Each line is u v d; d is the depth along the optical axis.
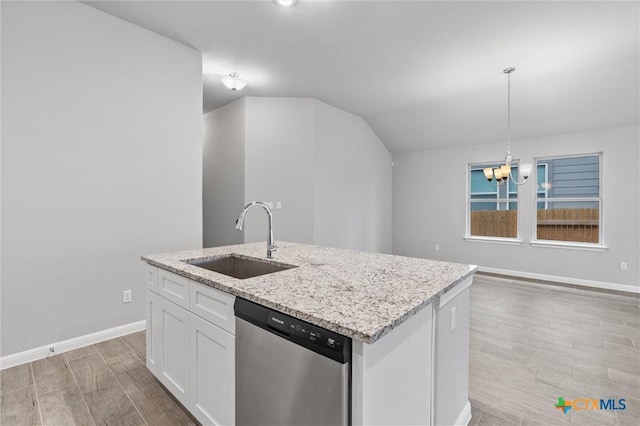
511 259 5.21
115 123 2.59
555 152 4.78
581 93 3.96
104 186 2.54
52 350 2.31
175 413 1.70
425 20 2.64
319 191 4.69
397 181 6.55
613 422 1.69
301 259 1.93
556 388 2.00
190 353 1.58
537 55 3.25
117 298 2.63
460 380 1.59
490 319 3.22
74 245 2.41
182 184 3.03
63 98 2.33
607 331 2.91
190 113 3.09
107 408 1.73
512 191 5.35
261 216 4.41
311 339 0.98
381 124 5.68
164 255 2.04
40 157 2.24
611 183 4.38
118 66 2.60
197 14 2.57
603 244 4.47
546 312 3.44
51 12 2.27
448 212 5.89
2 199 2.11
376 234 6.07
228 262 2.15
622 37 2.87
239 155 4.49
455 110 4.84
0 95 2.08
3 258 2.12
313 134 4.55
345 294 1.21
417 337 1.19
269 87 4.13
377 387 0.97
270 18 2.62
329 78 3.86
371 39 2.94
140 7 2.47
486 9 2.48
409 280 1.42
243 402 1.26
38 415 1.67
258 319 1.16
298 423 1.05
